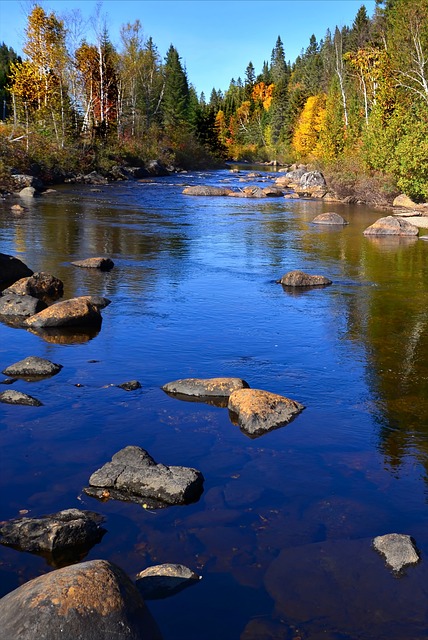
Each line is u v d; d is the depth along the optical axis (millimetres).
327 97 69750
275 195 39125
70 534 4203
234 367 8031
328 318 10672
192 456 5570
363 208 32844
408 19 41406
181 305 11414
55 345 8875
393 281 14031
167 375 7691
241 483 5094
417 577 3912
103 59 59125
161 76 84062
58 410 6520
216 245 18750
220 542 4262
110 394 7008
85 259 15461
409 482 5156
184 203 31672
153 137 68062
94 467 5312
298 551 4164
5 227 20828
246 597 3713
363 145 42094
